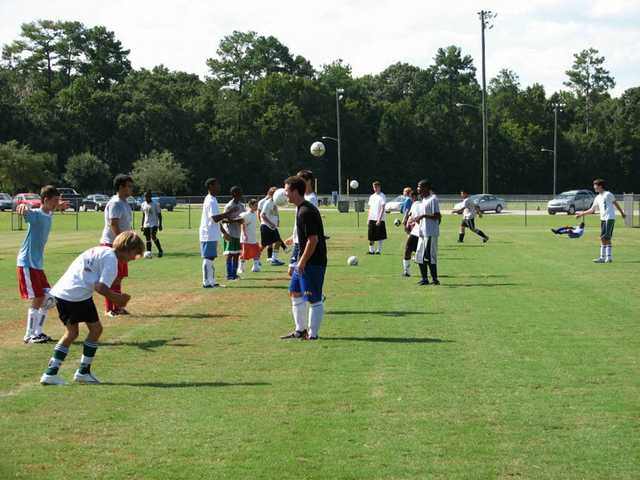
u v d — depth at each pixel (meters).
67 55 126.81
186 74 135.00
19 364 9.78
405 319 12.96
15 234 38.25
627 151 124.06
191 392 8.34
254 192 109.19
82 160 94.31
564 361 9.73
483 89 63.62
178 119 106.75
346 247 29.12
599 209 22.47
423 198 17.45
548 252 26.20
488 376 8.97
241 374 9.16
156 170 91.44
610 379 8.83
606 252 22.47
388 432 6.97
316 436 6.86
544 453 6.42
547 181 123.38
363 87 141.12
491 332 11.73
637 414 7.48
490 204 64.06
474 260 23.45
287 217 55.75
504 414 7.49
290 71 140.00
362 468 6.10
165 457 6.36
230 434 6.93
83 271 8.71
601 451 6.47
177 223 50.03
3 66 127.50
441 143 121.44
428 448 6.54
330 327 12.26
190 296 16.02
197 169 105.62
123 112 104.94
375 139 122.31
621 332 11.70
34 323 11.23
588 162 123.19
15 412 7.63
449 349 10.50
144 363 9.78
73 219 54.44
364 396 8.14
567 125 137.88
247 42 139.50
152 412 7.61
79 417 7.46
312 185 14.12
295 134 110.50
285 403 7.89
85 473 6.02
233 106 112.56
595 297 15.42
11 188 86.81
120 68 129.25
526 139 122.81
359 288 17.09
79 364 9.80
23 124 99.81
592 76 149.38
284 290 16.92
